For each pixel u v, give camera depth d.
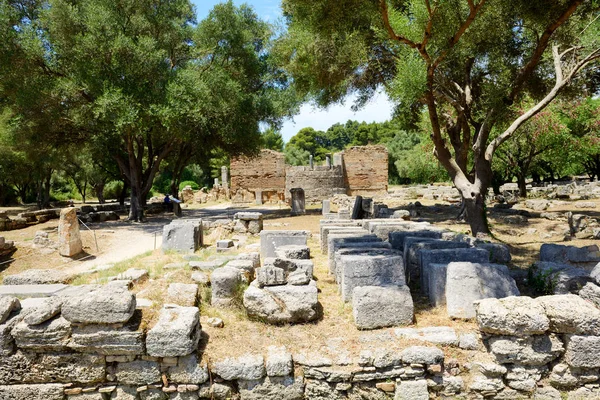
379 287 5.82
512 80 13.91
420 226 10.84
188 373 5.17
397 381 5.11
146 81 18.89
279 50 18.41
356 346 5.38
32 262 12.71
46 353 5.30
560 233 13.93
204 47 22.22
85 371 5.26
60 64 19.30
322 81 16.33
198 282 7.22
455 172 12.98
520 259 9.95
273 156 35.72
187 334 5.11
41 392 5.26
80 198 51.28
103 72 18.12
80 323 5.23
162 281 7.09
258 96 23.16
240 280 6.72
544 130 21.30
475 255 6.91
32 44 17.69
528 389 5.09
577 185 28.39
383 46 15.10
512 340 5.15
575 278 6.18
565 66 13.71
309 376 5.20
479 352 5.30
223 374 5.15
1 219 18.06
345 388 5.12
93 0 19.16
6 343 5.29
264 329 5.84
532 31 13.19
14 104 19.53
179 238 11.62
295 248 8.91
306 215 22.64
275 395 5.14
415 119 18.67
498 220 16.91
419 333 5.50
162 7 21.14
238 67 23.11
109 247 14.80
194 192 41.31
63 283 8.29
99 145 22.02
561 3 10.57
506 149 25.78
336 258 7.74
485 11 11.55
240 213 15.21
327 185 34.75
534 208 20.64
